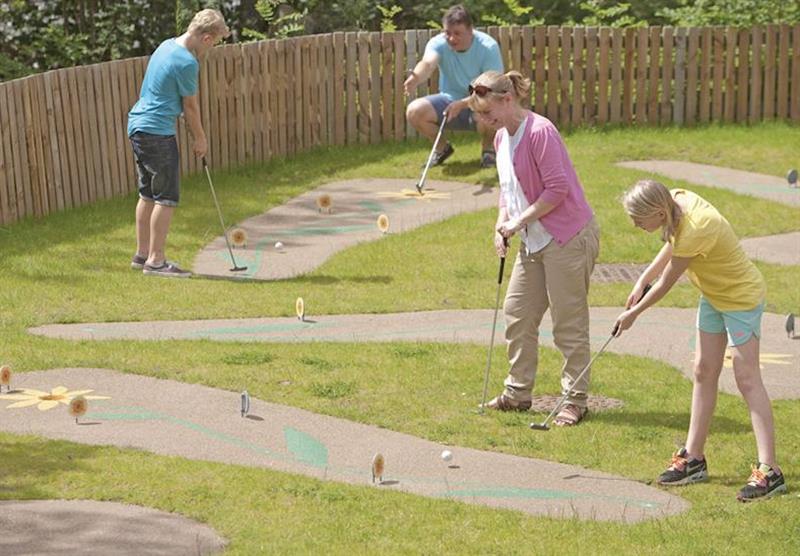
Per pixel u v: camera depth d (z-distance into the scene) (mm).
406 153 20375
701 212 8406
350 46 21047
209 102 19109
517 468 8820
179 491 8086
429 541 7461
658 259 8984
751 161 19781
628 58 21672
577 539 7539
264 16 21984
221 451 9000
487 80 9656
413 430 9508
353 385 10430
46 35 21266
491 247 15227
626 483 8602
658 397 10391
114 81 17547
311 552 7234
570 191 9672
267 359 11039
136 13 22328
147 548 7242
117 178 17703
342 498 8062
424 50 21266
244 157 19812
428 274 14172
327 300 13148
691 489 8484
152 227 13953
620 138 20922
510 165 9789
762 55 22125
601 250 15125
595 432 9547
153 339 11656
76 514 7715
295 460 8883
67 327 12047
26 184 16016
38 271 13781
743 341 8414
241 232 15312
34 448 8875
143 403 9953
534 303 9875
